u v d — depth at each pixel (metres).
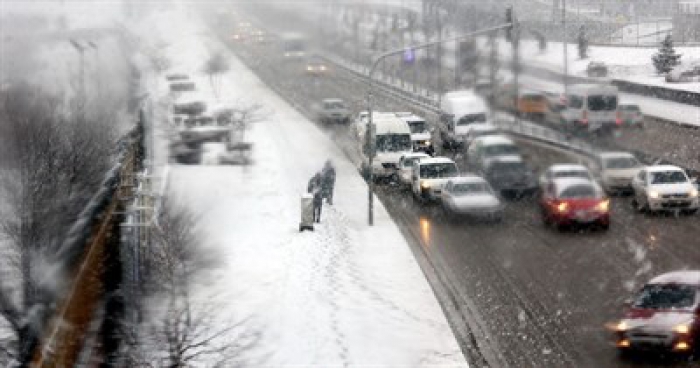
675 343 33.09
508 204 66.31
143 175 51.41
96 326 35.97
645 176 61.53
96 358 32.72
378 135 80.62
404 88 143.00
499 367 33.75
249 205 65.31
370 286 45.12
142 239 43.28
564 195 57.94
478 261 49.94
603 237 54.09
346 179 79.06
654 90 117.94
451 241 55.31
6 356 31.28
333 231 57.06
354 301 42.34
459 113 92.25
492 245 53.59
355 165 86.00
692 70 123.12
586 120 95.50
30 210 51.22
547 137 93.44
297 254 50.59
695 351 33.38
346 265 49.03
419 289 44.66
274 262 48.81
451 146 91.62
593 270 46.41
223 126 97.25
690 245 50.56
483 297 42.97
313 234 55.53
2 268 43.12
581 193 58.00
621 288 42.66
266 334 37.28
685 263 46.47
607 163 69.81
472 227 58.97
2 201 53.16
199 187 72.38
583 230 56.31
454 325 39.06
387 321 39.59
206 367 32.31
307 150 94.31
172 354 31.28
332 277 46.25
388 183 77.50
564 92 105.25
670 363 32.72
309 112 123.56
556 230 56.69
